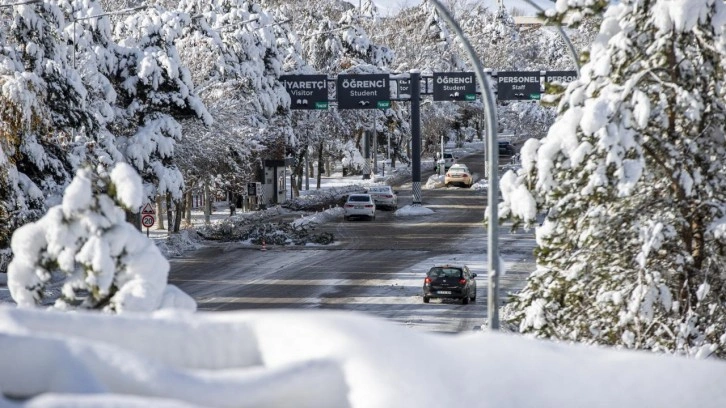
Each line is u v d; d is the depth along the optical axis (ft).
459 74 601.62
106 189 111.86
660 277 156.35
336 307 294.66
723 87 162.71
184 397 51.57
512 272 368.68
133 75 447.01
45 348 54.24
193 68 520.83
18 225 327.47
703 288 153.89
